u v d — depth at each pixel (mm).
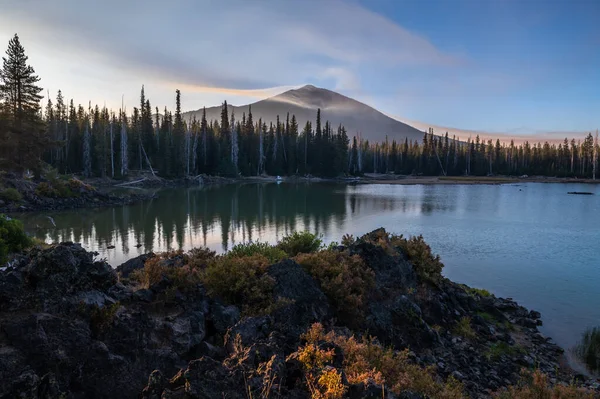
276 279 10742
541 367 11828
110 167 89500
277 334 7453
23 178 51500
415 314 12523
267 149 133000
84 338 5750
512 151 187500
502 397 8852
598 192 86938
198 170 113250
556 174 160500
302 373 5977
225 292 10000
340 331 10023
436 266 16781
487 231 36219
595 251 28422
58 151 86250
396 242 17375
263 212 46594
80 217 39688
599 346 13023
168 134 103812
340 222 39875
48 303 6055
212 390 5090
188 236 31000
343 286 11555
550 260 25828
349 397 5570
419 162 163125
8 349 5133
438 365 10953
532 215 47500
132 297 7777
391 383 7129
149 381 5328
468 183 115750
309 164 136125
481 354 12227
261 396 5203
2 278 5984
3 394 4656
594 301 18141
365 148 180375
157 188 82125
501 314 15867
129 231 32656
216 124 146750
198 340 7398
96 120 104688
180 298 8336
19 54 52312
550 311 16875
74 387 5461
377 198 66875
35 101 54719
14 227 15906
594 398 8492
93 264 7242
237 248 16531
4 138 50406
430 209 52500
